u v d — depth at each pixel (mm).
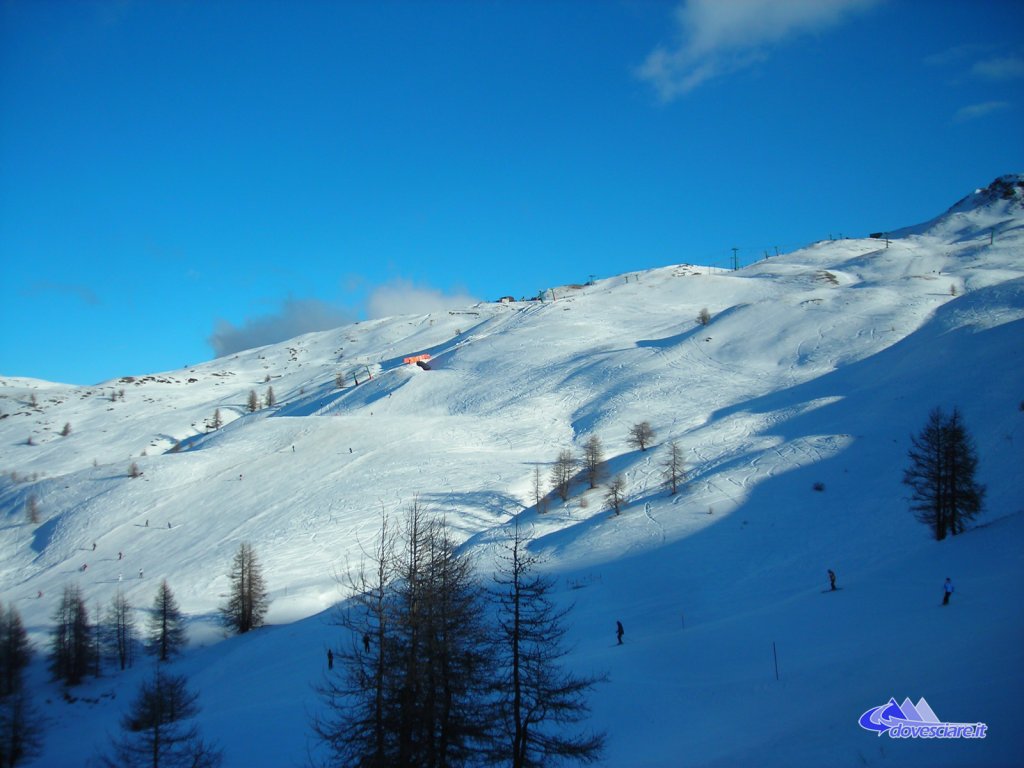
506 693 18312
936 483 41875
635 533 56312
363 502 85812
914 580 32156
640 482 73250
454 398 137500
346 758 17188
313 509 86688
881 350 111375
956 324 102188
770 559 46469
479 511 78438
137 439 183375
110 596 71438
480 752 17547
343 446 109750
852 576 37156
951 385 74375
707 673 27078
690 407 103688
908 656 21422
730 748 18609
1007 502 44031
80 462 164750
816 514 52938
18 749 39406
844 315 134000
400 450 104812
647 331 174750
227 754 26578
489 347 173250
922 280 156750
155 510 96750
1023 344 77375
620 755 20938
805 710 19984
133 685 53500
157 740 26531
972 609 24703
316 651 44750
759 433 80438
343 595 60344
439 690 17516
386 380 160000
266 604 62375
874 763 14273
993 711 14844
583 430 105125
